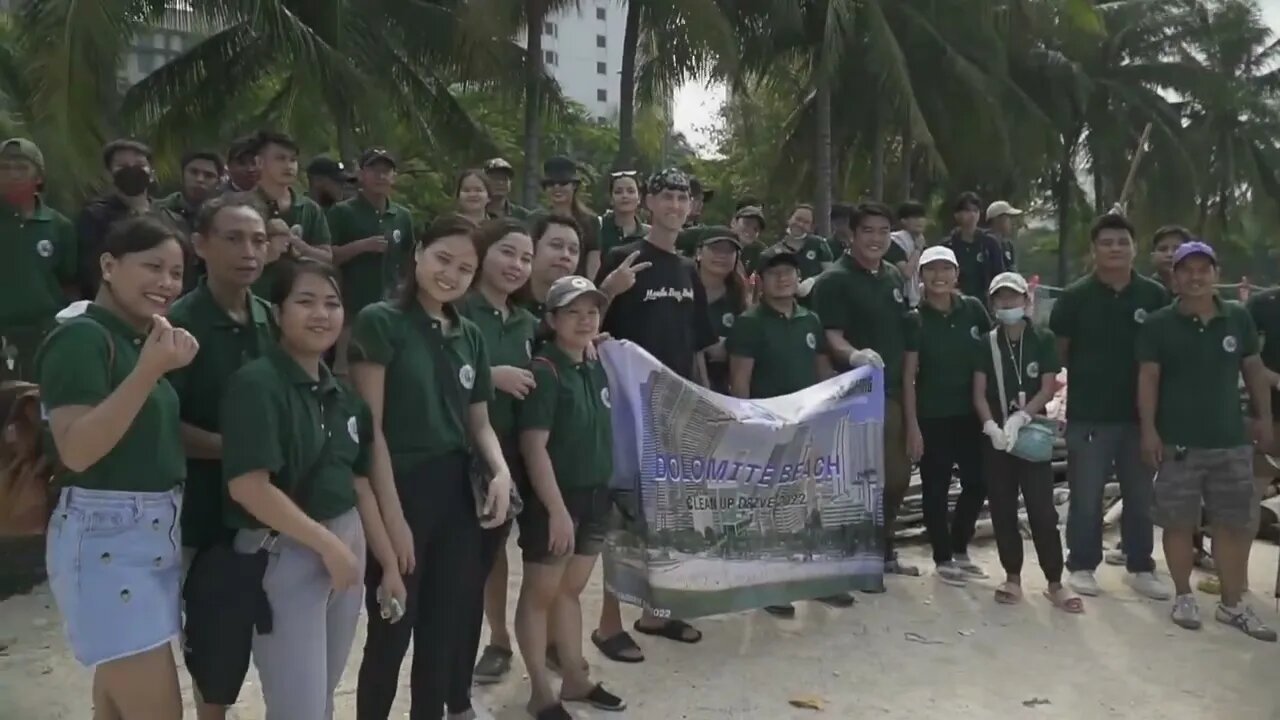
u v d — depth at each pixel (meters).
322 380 3.15
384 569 3.29
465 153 17.34
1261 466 6.12
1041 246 41.44
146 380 2.57
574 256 4.60
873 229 5.98
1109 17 29.81
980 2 19.83
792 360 5.62
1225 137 33.00
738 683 4.64
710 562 5.08
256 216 3.24
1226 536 5.54
